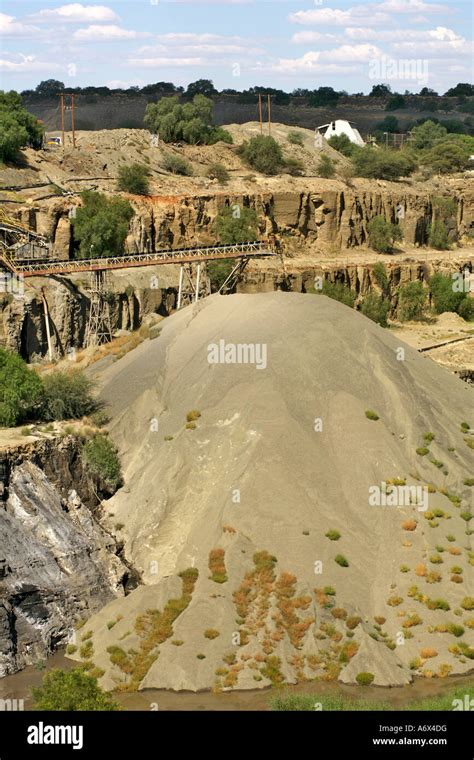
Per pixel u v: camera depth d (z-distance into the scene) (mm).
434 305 172625
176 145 190750
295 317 100938
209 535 85375
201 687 74500
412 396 96938
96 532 89188
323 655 76875
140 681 75188
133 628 79062
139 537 89250
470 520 88312
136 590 82375
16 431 95438
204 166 182625
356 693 74375
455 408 101562
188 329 106062
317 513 85875
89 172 163000
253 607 79625
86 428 97625
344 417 92562
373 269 168125
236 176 180500
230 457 90188
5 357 99000
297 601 79750
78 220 138750
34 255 129625
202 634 77625
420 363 105250
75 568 84625
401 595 81562
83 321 128500
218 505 87250
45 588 81938
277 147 190500
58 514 88312
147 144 184000
